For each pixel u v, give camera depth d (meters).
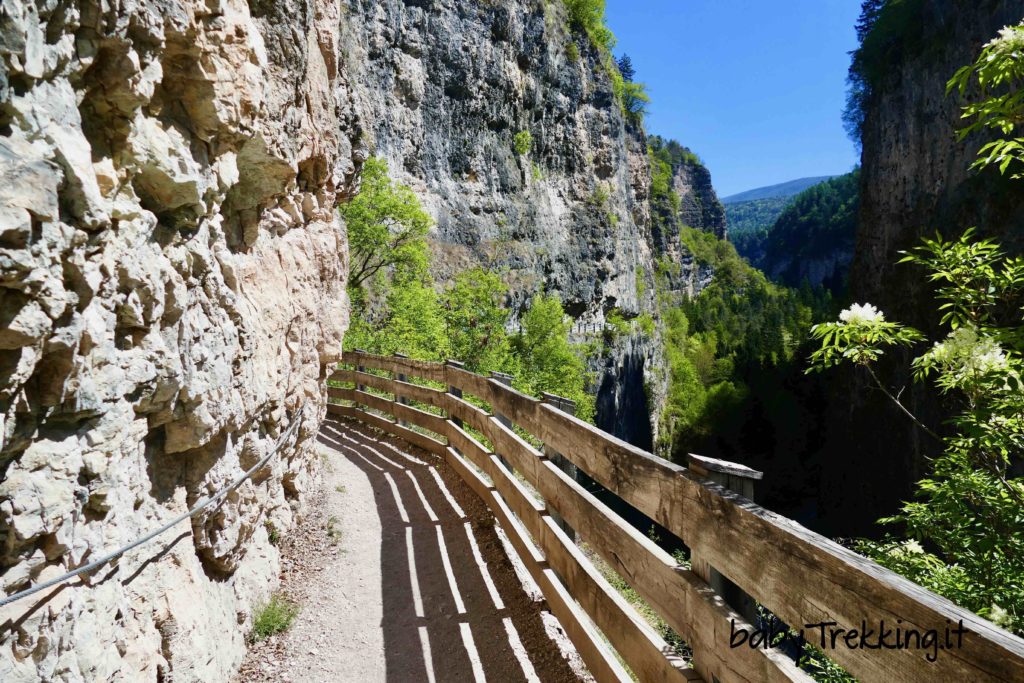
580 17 57.22
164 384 2.42
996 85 3.08
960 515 3.59
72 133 1.78
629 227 67.00
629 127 81.38
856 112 62.06
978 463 3.65
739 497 1.67
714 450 68.81
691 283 134.50
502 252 42.94
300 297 4.51
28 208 1.50
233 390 3.24
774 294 144.88
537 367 33.22
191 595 2.84
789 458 60.44
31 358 1.58
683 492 1.93
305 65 3.68
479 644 3.45
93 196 1.82
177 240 2.59
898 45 44.88
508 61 44.72
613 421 61.97
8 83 1.49
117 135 2.12
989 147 3.18
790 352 77.69
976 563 3.53
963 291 3.75
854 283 50.22
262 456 3.81
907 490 36.34
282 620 3.69
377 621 3.79
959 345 3.38
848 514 46.25
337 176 5.89
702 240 161.88
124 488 2.28
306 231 4.86
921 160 40.94
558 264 50.94
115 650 2.15
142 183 2.34
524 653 3.31
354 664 3.35
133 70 2.03
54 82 1.72
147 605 2.47
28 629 1.66
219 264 3.10
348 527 5.20
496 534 4.85
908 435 36.06
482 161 42.94
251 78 2.85
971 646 0.92
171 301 2.46
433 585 4.19
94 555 2.05
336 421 9.69
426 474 6.52
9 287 1.48
